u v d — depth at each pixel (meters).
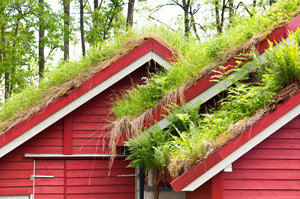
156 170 6.85
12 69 19.19
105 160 8.32
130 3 18.59
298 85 5.08
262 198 5.22
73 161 8.19
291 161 5.32
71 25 19.52
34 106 7.71
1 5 19.14
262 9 8.20
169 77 7.31
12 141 7.37
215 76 6.61
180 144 5.90
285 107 4.94
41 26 19.31
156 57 7.92
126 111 7.33
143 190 7.82
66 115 8.09
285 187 5.27
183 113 6.78
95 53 8.52
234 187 5.19
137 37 8.41
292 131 5.38
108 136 8.07
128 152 8.13
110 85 7.70
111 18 19.45
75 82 7.61
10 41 20.12
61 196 8.07
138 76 8.34
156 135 6.70
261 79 6.44
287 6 7.45
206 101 7.48
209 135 5.36
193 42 8.92
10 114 8.12
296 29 6.65
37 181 8.02
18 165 7.97
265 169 5.28
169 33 8.81
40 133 8.02
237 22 8.33
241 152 4.88
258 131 4.88
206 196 5.30
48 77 8.53
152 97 7.26
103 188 8.24
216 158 4.81
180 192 7.00
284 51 5.59
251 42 6.62
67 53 19.05
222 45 7.24
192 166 4.87
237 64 6.70
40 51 19.53
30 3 18.73
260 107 5.18
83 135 8.12
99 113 8.18
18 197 7.93
